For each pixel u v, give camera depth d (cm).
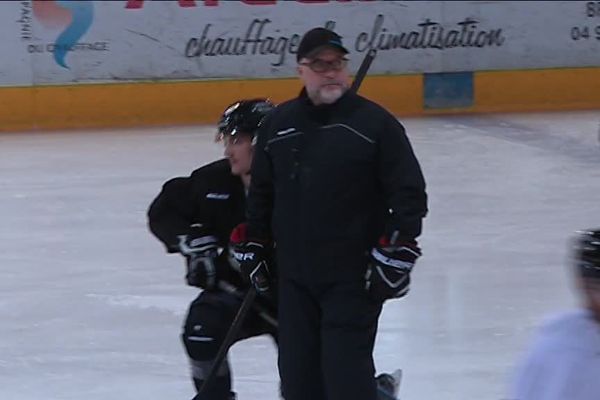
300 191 1102
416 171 1088
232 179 1208
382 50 4200
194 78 4088
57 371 1636
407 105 4228
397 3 4191
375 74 4203
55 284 2095
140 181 3027
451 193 2836
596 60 4341
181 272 2161
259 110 1190
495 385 1551
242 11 4100
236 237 1173
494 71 4278
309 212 1099
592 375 722
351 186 1091
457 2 4228
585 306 746
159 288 2058
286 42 4147
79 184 2991
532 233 2428
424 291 1994
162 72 4059
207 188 1203
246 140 1181
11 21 3919
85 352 1719
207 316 1211
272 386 1545
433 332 1773
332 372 1098
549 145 3516
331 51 1081
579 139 3625
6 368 1653
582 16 4316
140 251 2320
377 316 1126
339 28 4169
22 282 2111
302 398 1148
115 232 2484
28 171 3172
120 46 4012
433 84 4241
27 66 3944
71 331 1820
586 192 2842
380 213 1115
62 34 3953
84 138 3738
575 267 755
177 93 4075
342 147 1088
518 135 3712
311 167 1095
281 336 1145
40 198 2830
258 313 1220
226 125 1190
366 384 1100
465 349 1697
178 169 3192
